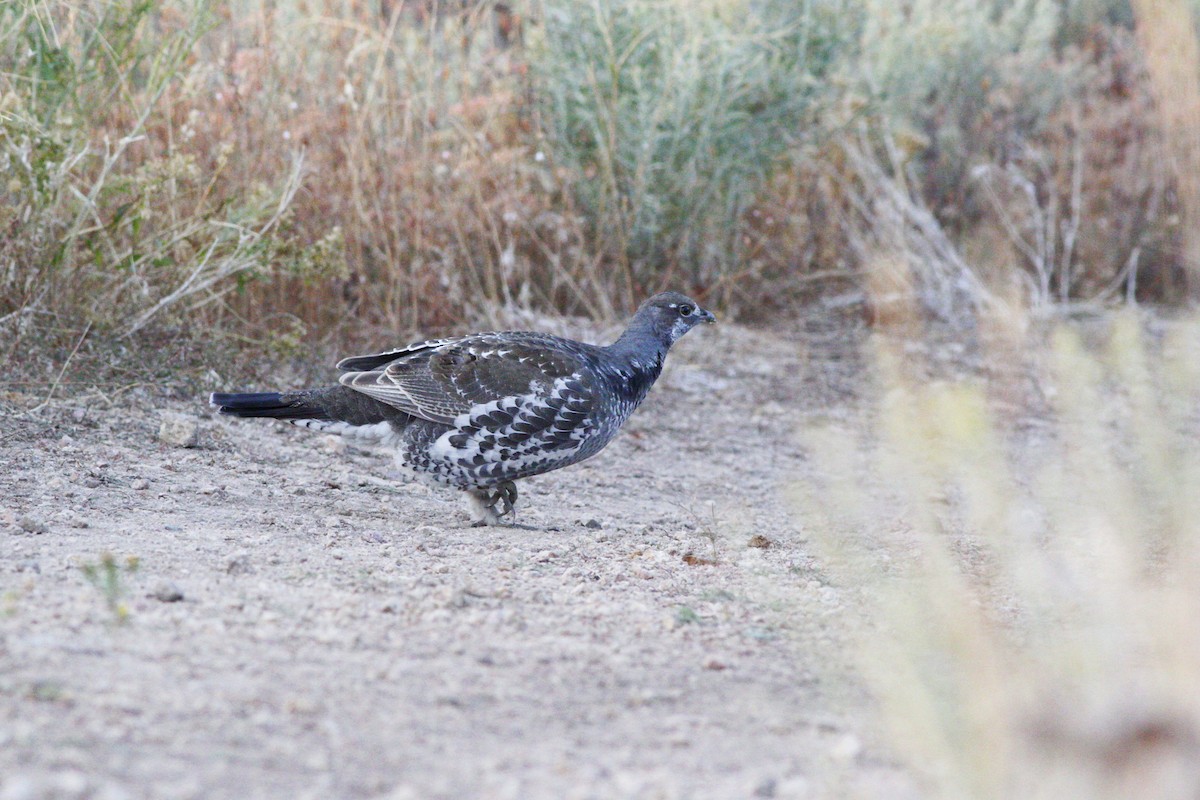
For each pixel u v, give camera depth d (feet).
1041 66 88.99
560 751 22.57
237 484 42.63
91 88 53.42
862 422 61.41
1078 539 37.17
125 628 26.43
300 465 46.52
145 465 42.70
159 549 33.60
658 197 70.64
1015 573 32.86
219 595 29.71
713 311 73.97
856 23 76.38
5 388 46.32
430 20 67.62
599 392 41.37
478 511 42.11
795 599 33.86
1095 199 86.79
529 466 41.19
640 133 69.67
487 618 29.89
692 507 47.32
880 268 74.28
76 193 48.37
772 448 57.47
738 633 30.55
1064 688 22.77
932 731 22.02
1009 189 84.64
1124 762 17.54
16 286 48.96
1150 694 19.04
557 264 67.36
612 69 68.85
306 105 62.23
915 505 30.63
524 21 72.23
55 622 26.25
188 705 22.72
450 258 62.39
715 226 73.51
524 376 40.19
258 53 59.52
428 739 22.54
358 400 41.34
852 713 25.49
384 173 61.67
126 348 50.31
